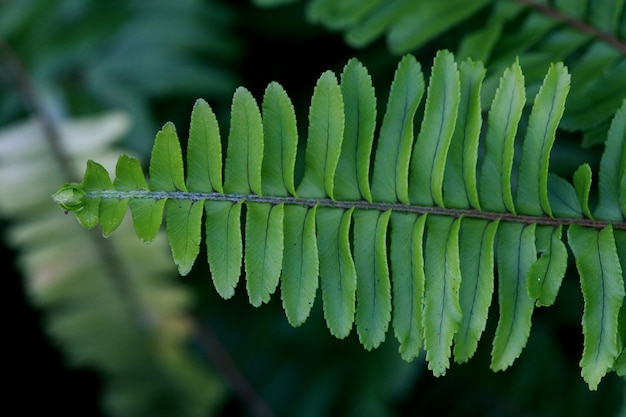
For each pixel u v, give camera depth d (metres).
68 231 0.55
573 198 0.38
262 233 0.38
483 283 0.38
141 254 0.55
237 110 0.38
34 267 0.55
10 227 0.67
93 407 0.75
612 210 0.38
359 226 0.38
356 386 0.56
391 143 0.38
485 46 0.42
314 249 0.38
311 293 0.38
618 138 0.38
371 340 0.38
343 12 0.45
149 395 0.57
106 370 0.56
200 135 0.38
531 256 0.38
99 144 0.56
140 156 0.58
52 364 0.74
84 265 0.55
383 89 0.53
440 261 0.38
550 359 0.54
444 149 0.38
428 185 0.38
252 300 0.38
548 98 0.37
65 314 0.55
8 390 0.74
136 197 0.37
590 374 0.37
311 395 0.58
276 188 0.38
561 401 0.53
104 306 0.55
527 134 0.38
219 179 0.38
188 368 0.57
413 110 0.38
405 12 0.45
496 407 0.54
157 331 0.56
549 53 0.42
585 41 0.42
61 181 0.56
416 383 0.56
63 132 0.57
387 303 0.38
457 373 0.55
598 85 0.41
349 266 0.38
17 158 0.57
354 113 0.39
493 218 0.38
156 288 0.55
